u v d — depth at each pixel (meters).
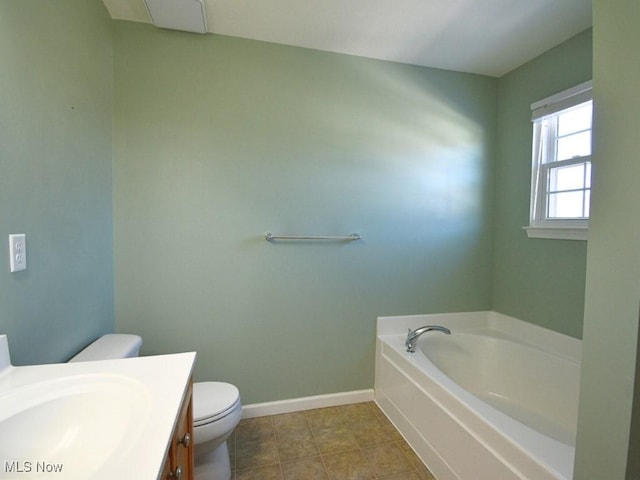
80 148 1.39
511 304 2.33
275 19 1.75
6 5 0.93
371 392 2.26
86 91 1.45
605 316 0.78
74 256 1.35
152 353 1.88
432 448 1.62
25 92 1.01
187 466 0.91
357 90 2.12
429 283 2.34
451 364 2.27
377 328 2.24
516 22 1.78
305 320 2.11
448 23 1.79
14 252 0.96
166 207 1.85
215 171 1.91
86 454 0.75
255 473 1.59
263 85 1.96
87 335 1.47
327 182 2.09
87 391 0.83
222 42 1.89
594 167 0.81
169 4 1.59
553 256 2.03
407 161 2.25
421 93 2.25
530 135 2.17
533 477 1.09
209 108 1.88
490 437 1.27
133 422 0.69
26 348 1.03
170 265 1.87
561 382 1.86
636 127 0.72
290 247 2.05
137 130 1.79
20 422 0.74
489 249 2.45
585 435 0.83
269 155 1.99
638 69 0.71
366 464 1.66
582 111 1.91
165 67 1.82
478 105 2.38
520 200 2.25
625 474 0.74
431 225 2.32
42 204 1.11
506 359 2.17
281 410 2.09
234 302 1.98
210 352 1.96
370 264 2.21
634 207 0.72
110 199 1.74
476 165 2.40
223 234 1.94
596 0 0.80
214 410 1.38
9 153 0.94
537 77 2.12
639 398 0.72
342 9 1.67
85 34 1.44
